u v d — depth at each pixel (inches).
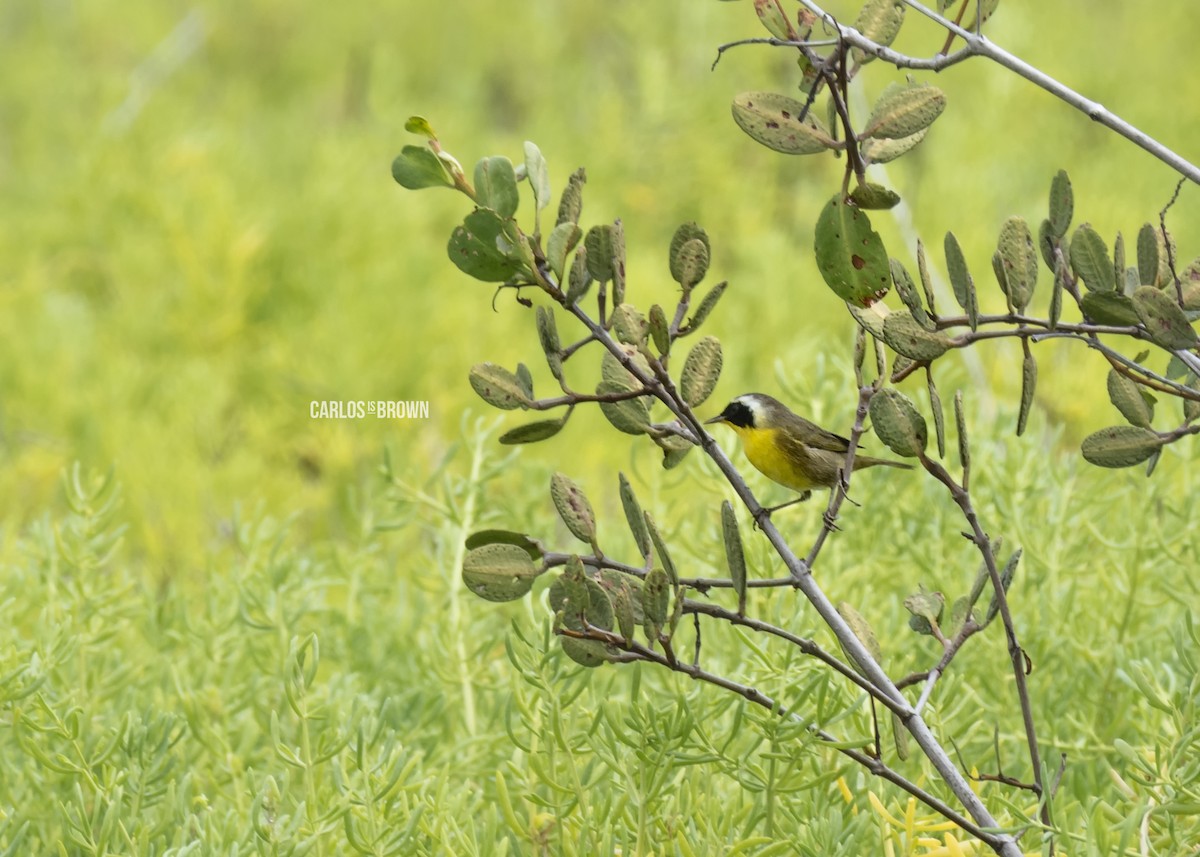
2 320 609.0
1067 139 772.6
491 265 183.8
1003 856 186.7
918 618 201.6
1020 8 873.5
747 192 736.3
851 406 339.0
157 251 649.0
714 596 302.8
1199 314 206.1
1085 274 199.6
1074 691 282.7
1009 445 315.6
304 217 668.7
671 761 207.0
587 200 700.7
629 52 925.8
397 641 317.4
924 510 322.0
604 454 510.6
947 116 779.4
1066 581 329.4
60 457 501.0
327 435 496.7
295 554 325.7
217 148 760.3
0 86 890.7
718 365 193.0
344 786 221.0
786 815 221.1
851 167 183.9
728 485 320.2
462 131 786.8
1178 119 775.1
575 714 251.9
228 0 996.6
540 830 225.3
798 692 229.0
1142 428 205.0
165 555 437.7
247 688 290.2
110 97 829.2
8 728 268.1
